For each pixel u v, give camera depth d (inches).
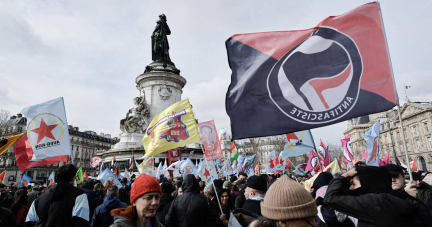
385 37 161.0
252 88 179.6
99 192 249.4
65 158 331.6
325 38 175.2
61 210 167.9
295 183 81.0
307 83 170.7
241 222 104.7
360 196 106.2
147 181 109.8
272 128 169.6
